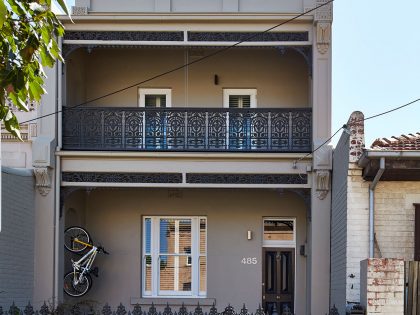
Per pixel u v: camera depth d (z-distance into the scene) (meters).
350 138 12.34
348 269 12.18
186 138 15.73
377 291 9.66
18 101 5.67
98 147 15.67
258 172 15.43
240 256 17.16
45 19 5.68
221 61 17.56
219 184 15.45
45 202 15.23
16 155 15.35
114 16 15.41
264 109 15.73
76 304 14.66
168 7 15.95
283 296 17.14
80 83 17.33
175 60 17.50
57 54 5.81
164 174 15.54
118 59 17.53
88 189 15.56
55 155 15.31
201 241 17.44
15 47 5.56
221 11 16.02
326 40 15.30
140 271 17.20
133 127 15.73
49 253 15.11
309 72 16.09
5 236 13.64
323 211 15.10
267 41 15.59
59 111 15.45
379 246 12.16
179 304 16.86
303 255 17.05
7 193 13.73
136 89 17.52
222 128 15.74
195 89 17.50
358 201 12.27
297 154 15.34
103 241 17.27
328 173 14.92
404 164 11.51
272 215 17.23
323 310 14.95
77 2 15.66
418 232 12.13
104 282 17.11
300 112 15.69
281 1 16.14
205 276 17.31
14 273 14.08
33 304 14.98
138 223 17.30
